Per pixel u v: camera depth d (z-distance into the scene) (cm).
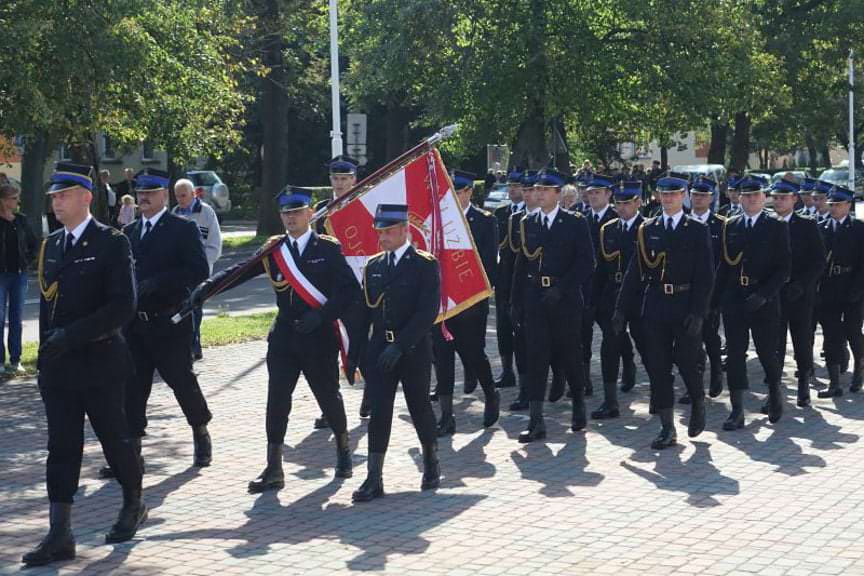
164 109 2388
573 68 3150
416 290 888
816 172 6988
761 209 1146
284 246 908
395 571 705
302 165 5962
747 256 1135
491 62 3142
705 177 1293
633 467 974
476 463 995
